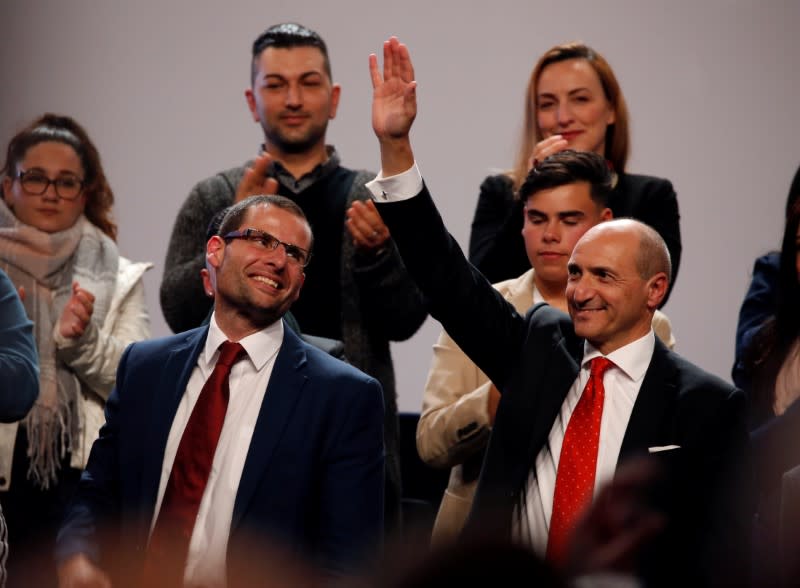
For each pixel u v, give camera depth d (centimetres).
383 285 1025
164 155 1562
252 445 783
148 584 762
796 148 1480
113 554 799
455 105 1516
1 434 1021
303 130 1107
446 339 979
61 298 1095
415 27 1523
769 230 1480
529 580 252
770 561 881
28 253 1100
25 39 1567
